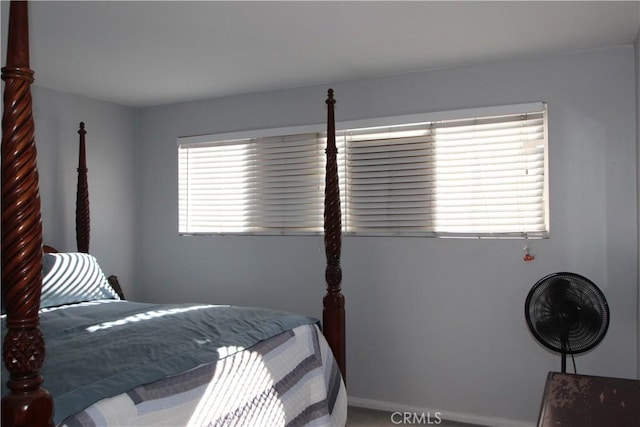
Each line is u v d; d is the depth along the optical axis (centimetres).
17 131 114
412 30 263
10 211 114
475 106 323
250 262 391
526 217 314
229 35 268
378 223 351
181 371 177
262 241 387
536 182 312
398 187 345
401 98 343
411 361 339
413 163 343
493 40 280
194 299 411
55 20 246
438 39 277
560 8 237
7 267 115
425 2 229
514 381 313
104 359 180
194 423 175
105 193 406
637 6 235
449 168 333
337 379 270
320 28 260
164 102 416
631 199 289
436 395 333
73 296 311
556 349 253
